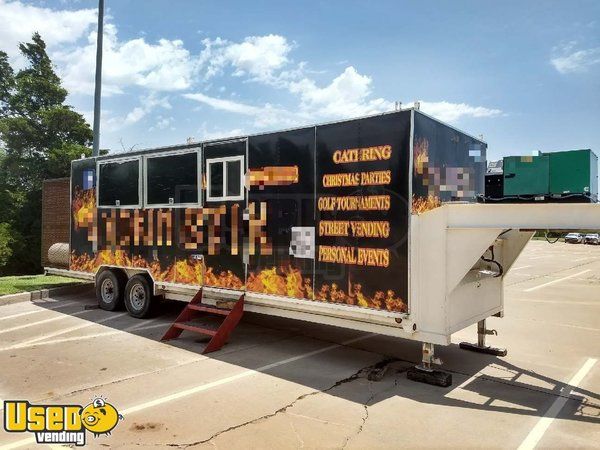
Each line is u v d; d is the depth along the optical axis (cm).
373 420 429
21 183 2872
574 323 871
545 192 495
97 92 1360
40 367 572
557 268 2141
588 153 474
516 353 659
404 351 659
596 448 380
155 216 820
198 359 612
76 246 998
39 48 3159
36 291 1064
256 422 421
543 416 443
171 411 444
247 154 675
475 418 436
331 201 574
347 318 572
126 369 568
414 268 511
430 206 546
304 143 605
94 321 834
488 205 477
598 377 557
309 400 475
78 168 995
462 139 633
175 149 785
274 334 756
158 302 869
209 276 728
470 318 563
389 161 525
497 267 632
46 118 2884
